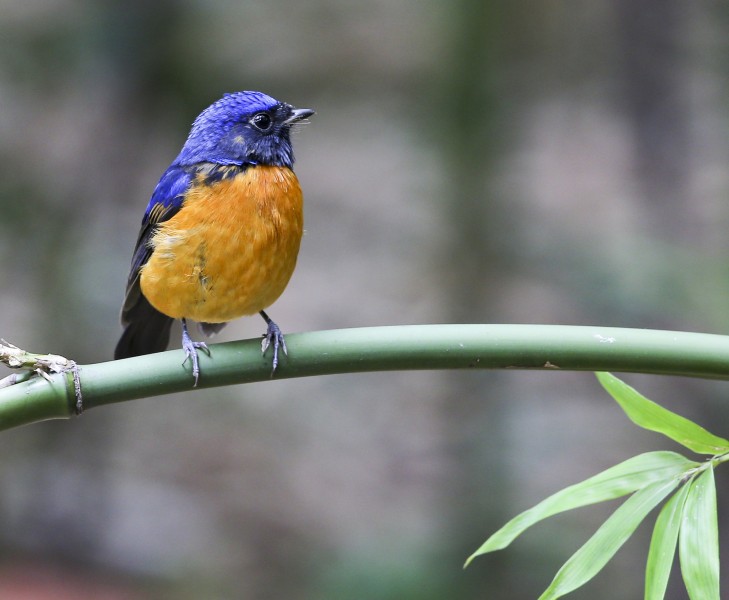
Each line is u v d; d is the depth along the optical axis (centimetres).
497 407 1205
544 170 1650
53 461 1428
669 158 1403
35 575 1306
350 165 1869
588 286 1192
